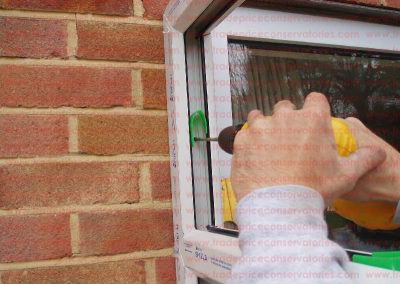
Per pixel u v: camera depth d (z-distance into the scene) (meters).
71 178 0.86
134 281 0.88
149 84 0.93
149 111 0.92
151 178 0.91
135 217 0.89
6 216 0.82
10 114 0.84
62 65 0.88
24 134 0.84
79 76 0.88
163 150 0.92
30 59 0.86
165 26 0.92
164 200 0.91
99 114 0.89
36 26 0.87
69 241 0.85
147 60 0.93
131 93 0.91
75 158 0.87
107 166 0.88
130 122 0.90
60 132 0.86
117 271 0.87
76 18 0.89
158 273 0.89
